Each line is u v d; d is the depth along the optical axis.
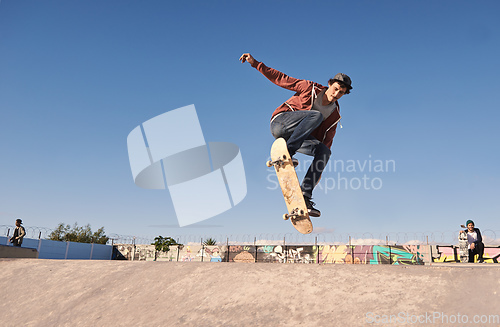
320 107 3.02
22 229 8.98
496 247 12.54
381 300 1.69
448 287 1.71
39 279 2.74
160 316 1.91
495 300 1.52
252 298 1.90
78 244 20.95
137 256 21.67
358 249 15.84
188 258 19.47
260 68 3.03
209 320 1.77
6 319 2.24
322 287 1.89
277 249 17.61
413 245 14.66
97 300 2.25
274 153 2.89
